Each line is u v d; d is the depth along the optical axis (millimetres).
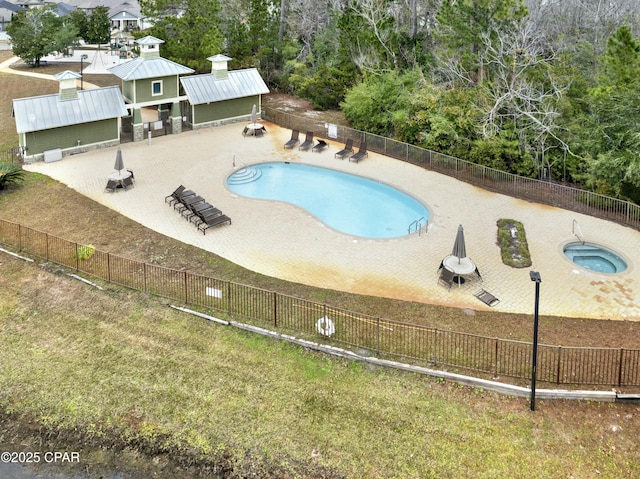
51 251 23375
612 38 26750
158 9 48781
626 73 26203
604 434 14680
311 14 57562
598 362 17000
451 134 34406
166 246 24156
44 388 16266
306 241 24953
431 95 35406
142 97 37875
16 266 22359
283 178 33156
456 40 35094
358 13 42219
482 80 34531
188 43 47469
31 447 14625
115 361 17312
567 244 24891
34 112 33344
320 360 17406
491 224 26875
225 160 34969
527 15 33562
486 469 13734
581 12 42844
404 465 13867
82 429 15047
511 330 18672
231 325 18875
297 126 42062
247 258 23328
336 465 13906
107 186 29641
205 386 16344
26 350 17781
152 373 16828
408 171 33812
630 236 25594
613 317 19547
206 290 20156
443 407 15625
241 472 13852
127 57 67000
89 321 19156
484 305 20250
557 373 16328
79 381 16516
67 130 34688
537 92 32812
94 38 75812
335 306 20000
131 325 18922
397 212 28734
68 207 27656
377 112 39844
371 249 24344
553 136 31047
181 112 41969
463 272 21219
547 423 15031
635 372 16547
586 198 28562
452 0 36781
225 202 28859
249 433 14820
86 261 22578
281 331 18453
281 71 55125
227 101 42281
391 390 16234
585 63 37125
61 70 59562
